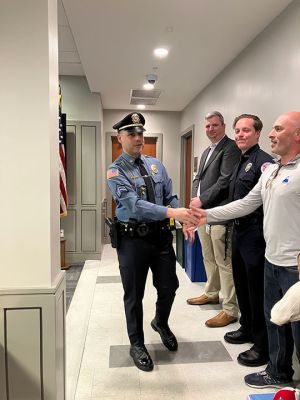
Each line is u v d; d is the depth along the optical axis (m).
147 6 2.33
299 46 2.15
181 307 3.01
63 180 2.56
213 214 1.97
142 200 1.95
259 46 2.74
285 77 2.33
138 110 5.89
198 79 4.00
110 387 1.88
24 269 1.35
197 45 3.00
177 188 6.05
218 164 2.66
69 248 4.77
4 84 1.29
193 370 2.05
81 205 4.75
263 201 1.79
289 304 1.05
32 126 1.31
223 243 2.62
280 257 1.68
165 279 2.17
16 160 1.32
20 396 1.36
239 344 2.36
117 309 2.98
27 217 1.34
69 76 4.60
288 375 1.87
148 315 2.86
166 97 4.89
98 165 4.73
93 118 4.68
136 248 2.03
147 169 2.14
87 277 3.96
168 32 2.75
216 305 3.05
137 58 3.33
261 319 2.07
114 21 2.56
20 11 1.27
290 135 1.62
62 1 2.28
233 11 2.38
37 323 1.35
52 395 1.37
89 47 3.06
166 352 2.25
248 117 2.18
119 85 4.30
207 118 2.71
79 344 2.35
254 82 2.85
